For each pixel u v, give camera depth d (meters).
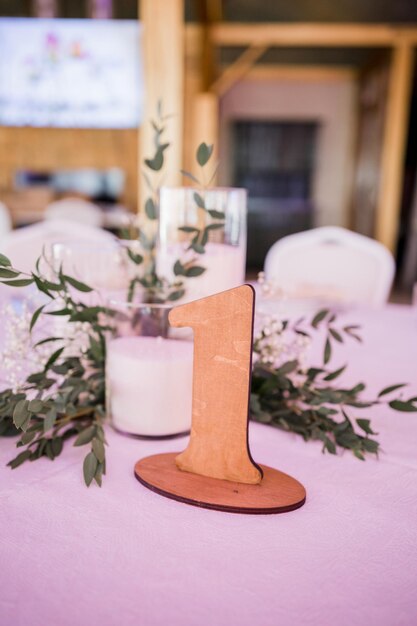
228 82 5.71
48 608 0.50
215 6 4.61
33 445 0.80
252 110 8.10
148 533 0.61
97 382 0.89
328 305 1.58
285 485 0.70
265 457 0.80
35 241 2.08
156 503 0.67
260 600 0.52
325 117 8.08
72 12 4.52
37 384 0.82
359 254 2.18
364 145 7.30
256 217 7.95
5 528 0.62
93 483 0.71
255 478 0.69
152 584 0.54
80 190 5.25
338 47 6.64
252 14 5.47
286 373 0.86
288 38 5.59
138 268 1.04
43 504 0.67
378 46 6.49
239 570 0.56
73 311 0.85
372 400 1.04
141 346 0.82
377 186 6.39
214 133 4.77
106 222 4.55
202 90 4.69
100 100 4.14
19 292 1.65
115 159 4.48
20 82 4.12
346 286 2.20
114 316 0.82
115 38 4.04
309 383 0.89
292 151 8.26
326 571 0.56
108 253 1.05
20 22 3.99
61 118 4.20
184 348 0.83
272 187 8.34
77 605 0.51
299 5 5.32
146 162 0.93
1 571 0.55
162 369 0.80
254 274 7.36
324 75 7.76
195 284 0.99
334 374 0.90
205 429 0.71
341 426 0.81
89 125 4.19
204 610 0.50
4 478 0.72
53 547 0.59
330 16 5.50
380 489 0.72
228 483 0.70
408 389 1.09
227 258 0.99
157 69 3.42
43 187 5.17
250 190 8.36
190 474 0.72
